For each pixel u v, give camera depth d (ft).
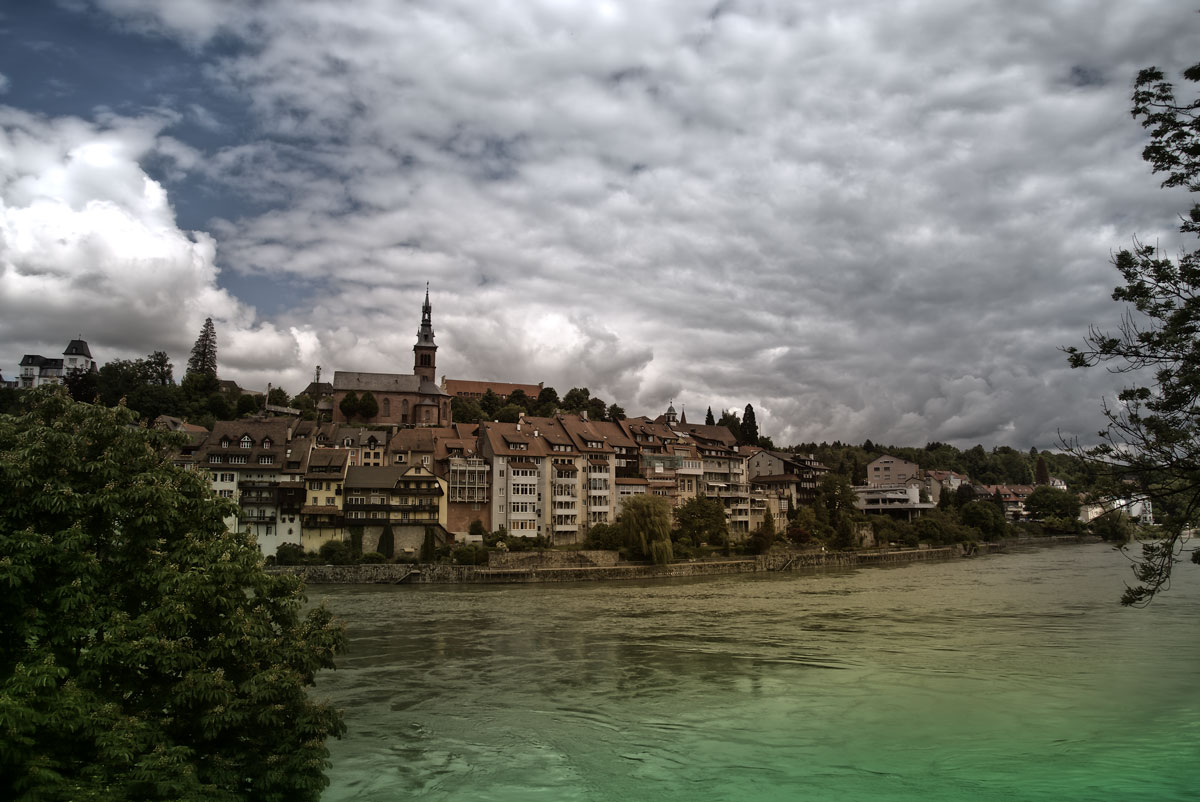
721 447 581.12
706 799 86.17
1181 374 70.38
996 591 287.28
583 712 123.03
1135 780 88.63
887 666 152.66
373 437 471.21
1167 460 72.38
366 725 116.67
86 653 62.28
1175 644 170.50
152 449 77.97
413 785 91.71
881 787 88.53
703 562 408.67
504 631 201.98
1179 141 69.56
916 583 327.88
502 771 96.32
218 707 64.59
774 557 440.45
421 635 196.13
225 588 71.36
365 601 275.59
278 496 383.65
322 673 151.74
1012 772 92.58
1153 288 72.13
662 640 186.19
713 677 145.89
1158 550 74.28
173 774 59.67
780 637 188.85
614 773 95.20
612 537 406.82
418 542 393.29
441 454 451.94
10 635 61.57
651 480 513.45
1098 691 130.72
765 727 113.80
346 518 386.73
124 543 72.28
